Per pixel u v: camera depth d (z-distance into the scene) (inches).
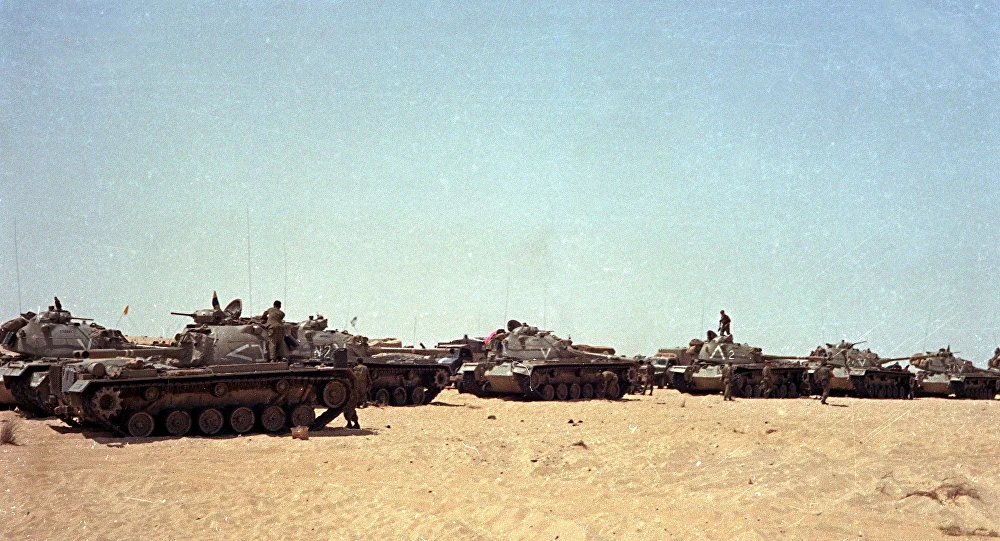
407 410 1416.1
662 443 921.5
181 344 1082.7
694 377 1979.6
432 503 599.2
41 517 555.5
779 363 2043.6
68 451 850.1
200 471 735.1
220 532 521.7
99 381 928.3
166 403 978.7
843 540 498.9
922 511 582.2
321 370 1044.5
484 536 504.4
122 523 540.4
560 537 490.6
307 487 654.5
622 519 551.8
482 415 1334.9
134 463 775.7
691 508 587.5
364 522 542.3
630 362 1824.6
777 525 534.0
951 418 1424.7
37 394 1149.1
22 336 1224.8
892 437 1031.0
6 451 848.9
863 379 2053.4
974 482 683.4
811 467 754.2
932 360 2273.6
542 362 1694.1
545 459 796.6
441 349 1975.9
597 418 1289.4
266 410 1015.0
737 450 870.4
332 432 1034.7
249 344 1095.0
